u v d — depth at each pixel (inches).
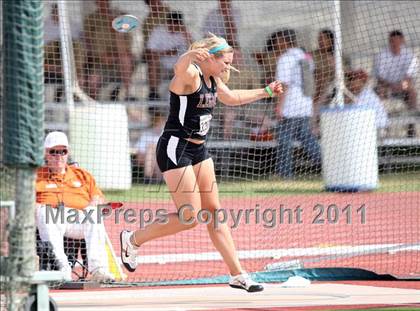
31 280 765.9
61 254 1123.9
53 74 2057.1
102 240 1156.5
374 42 2368.4
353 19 2389.3
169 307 975.0
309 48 2354.8
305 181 2149.4
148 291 1112.2
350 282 1199.6
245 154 2132.1
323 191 2118.6
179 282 1182.9
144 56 2215.8
